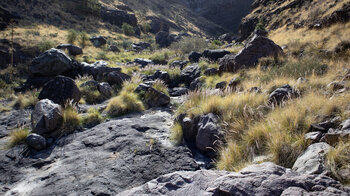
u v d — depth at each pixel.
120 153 4.67
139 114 7.45
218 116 5.20
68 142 5.53
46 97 7.98
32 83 12.92
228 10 153.50
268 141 3.69
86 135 5.78
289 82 6.49
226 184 2.42
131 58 23.53
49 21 39.56
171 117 6.91
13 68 18.36
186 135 5.36
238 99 5.38
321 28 17.09
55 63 13.04
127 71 14.25
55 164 4.54
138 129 5.90
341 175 2.46
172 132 5.46
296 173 2.47
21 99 10.01
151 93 8.65
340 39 12.84
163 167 4.11
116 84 11.34
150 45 42.12
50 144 5.49
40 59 13.02
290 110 4.04
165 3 131.75
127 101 7.91
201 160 4.50
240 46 20.97
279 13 29.41
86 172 4.07
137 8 92.75
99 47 29.44
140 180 3.77
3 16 30.55
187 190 2.54
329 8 18.92
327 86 5.48
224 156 3.85
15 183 3.98
